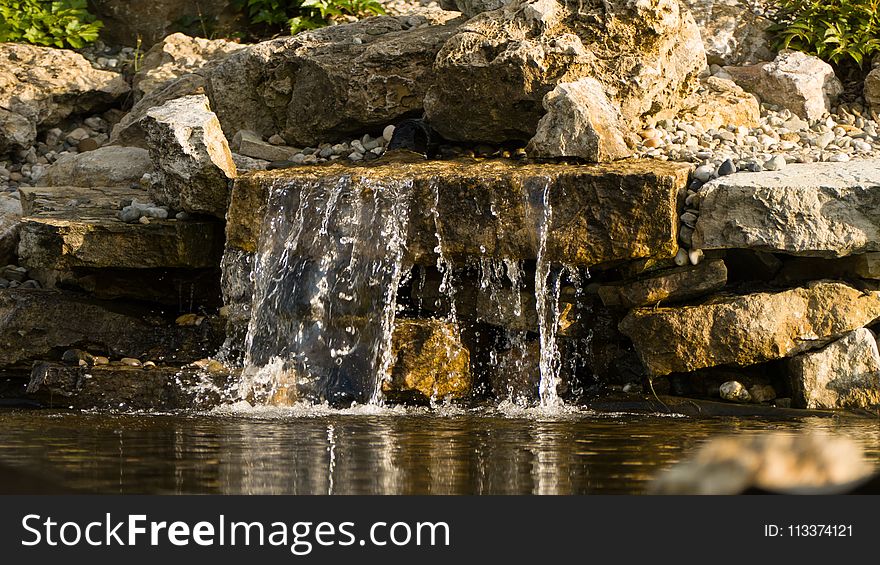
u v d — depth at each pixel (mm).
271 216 12602
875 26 16562
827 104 15750
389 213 12109
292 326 12250
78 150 17844
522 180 11758
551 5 13891
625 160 12766
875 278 11422
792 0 17047
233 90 16172
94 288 13172
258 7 19625
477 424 10117
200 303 13602
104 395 11555
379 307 11969
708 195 11500
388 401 11586
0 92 17406
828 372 11148
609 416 10773
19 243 13609
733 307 11211
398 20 16219
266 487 6914
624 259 11609
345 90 15016
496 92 13500
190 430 9633
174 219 13453
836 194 11203
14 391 12680
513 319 11836
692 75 14781
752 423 10211
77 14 19688
